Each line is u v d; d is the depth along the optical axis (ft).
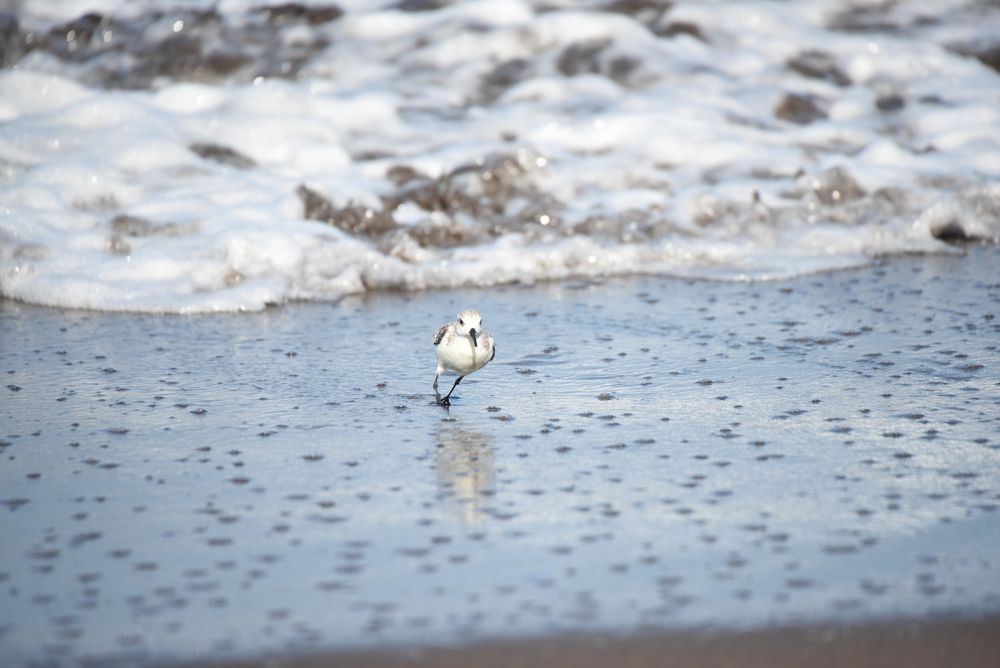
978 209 131.03
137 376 91.04
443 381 89.76
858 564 56.49
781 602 52.70
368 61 157.48
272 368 93.35
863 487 66.54
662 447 74.13
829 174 134.00
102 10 168.55
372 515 63.67
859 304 107.76
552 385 88.12
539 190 133.80
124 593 54.29
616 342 98.99
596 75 153.99
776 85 153.58
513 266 122.62
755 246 126.93
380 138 143.64
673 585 54.54
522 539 60.13
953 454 71.36
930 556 57.26
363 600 53.31
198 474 70.33
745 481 67.92
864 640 49.42
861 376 87.56
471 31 160.45
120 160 133.28
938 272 117.70
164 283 115.24
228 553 58.75
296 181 133.80
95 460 72.79
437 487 67.87
